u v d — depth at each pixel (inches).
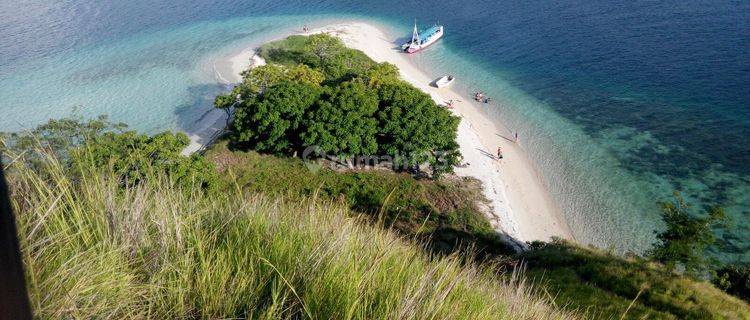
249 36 3533.5
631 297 851.4
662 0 3769.7
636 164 1963.6
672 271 970.7
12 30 3713.1
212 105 2448.3
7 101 2566.4
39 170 213.6
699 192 1790.1
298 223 270.4
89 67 2999.5
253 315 184.7
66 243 183.3
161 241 209.5
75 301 160.9
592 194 1797.5
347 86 1871.3
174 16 4060.0
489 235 1453.0
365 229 291.4
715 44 2962.6
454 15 3863.2
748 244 1535.4
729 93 2437.3
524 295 338.3
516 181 1850.4
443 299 214.7
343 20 3873.0
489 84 2719.0
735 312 806.5
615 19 3506.4
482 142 2118.6
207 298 186.2
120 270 187.2
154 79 2787.9
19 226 176.4
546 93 2596.0
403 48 3203.7
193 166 1269.7
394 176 1734.7
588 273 955.3
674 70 2716.5
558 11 3769.7
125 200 230.7
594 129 2234.3
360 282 199.3
